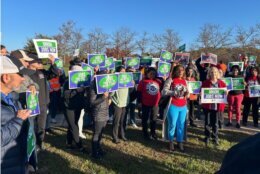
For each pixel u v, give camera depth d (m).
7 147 3.12
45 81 6.92
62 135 8.84
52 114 9.13
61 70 9.27
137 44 32.16
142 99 8.48
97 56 9.79
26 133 3.34
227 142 8.51
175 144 8.13
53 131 9.21
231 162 1.71
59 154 7.21
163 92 7.43
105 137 8.63
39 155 7.09
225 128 10.07
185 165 6.76
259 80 10.27
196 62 12.04
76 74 6.73
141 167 6.59
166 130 7.76
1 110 3.08
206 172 6.43
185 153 7.52
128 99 8.18
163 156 7.28
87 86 6.86
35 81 6.57
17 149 3.22
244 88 9.84
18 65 3.73
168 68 9.15
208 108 8.06
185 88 7.45
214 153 7.61
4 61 3.15
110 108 9.52
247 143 1.77
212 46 32.09
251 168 1.57
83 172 6.27
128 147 7.85
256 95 10.04
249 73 10.60
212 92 7.90
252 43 30.56
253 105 10.34
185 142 8.34
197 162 6.96
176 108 7.46
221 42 32.03
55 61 8.39
